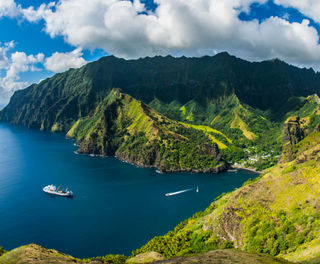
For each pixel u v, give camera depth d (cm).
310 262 6188
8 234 16375
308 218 9038
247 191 11825
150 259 9556
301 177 10819
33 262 6550
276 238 9144
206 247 10988
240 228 10594
